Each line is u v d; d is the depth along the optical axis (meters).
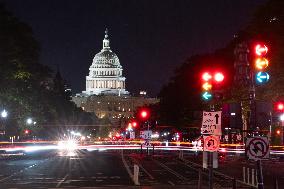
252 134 30.09
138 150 157.88
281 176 56.09
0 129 123.06
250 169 67.44
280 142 98.81
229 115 28.22
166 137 185.75
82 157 104.69
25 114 125.06
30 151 134.12
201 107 122.69
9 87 105.06
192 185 47.16
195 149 108.31
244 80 46.22
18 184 47.75
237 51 47.19
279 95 70.62
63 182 50.06
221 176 57.56
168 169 69.44
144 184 48.44
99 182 50.28
